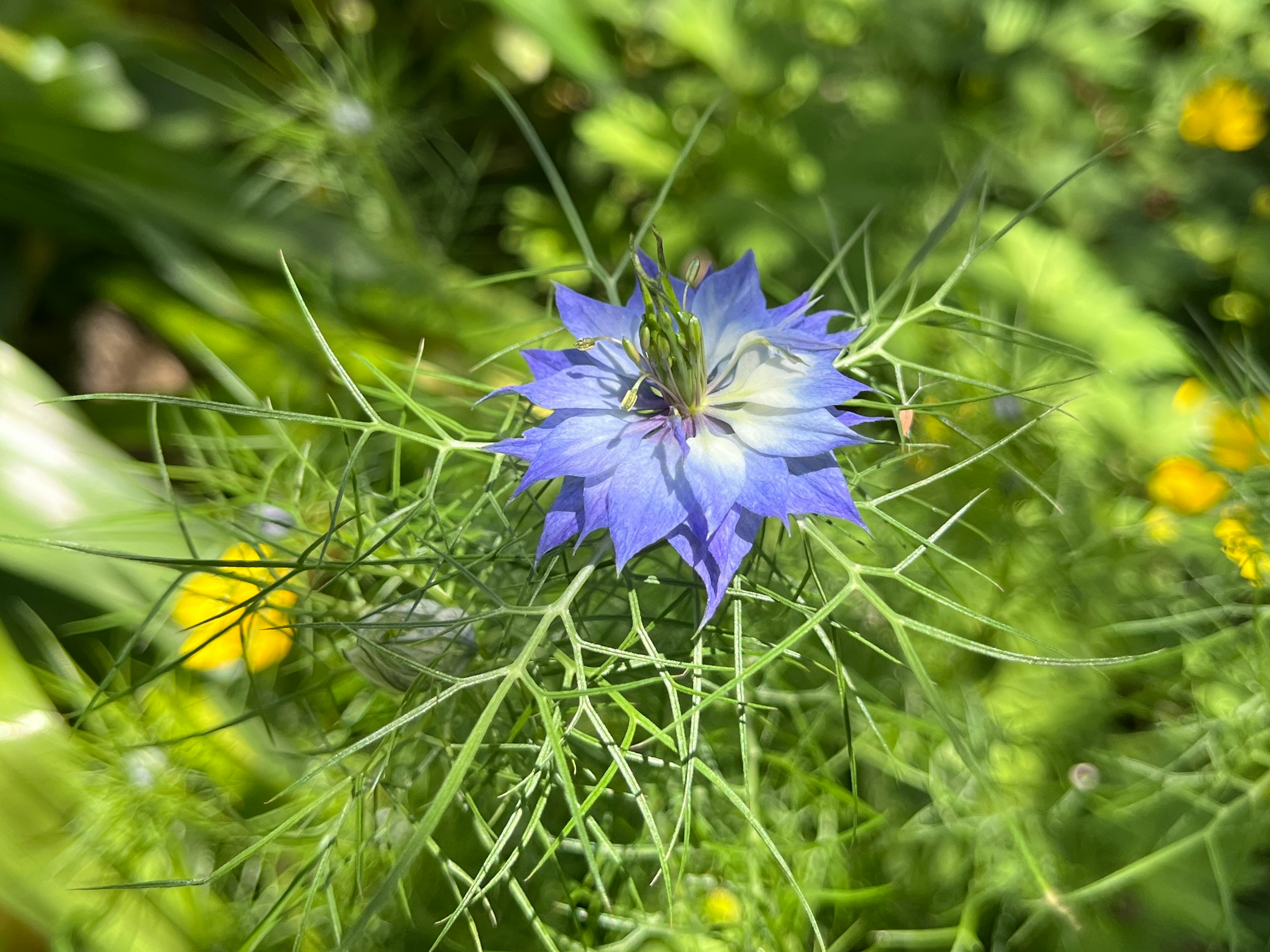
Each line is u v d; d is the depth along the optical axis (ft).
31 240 0.84
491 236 1.05
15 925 0.54
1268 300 0.94
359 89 0.81
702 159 0.97
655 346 0.40
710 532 0.38
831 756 0.60
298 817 0.41
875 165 0.94
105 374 0.83
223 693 0.59
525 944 0.52
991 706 0.62
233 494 0.66
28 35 0.86
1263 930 0.59
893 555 0.61
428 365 0.59
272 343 0.80
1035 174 0.97
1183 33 1.13
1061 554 0.65
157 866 0.54
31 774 0.54
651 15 1.01
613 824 0.55
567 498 0.41
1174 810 0.59
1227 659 0.60
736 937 0.52
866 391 0.47
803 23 1.01
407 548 0.50
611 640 0.53
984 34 1.03
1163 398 0.78
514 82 1.05
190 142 0.89
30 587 0.65
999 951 0.54
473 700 0.48
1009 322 0.83
